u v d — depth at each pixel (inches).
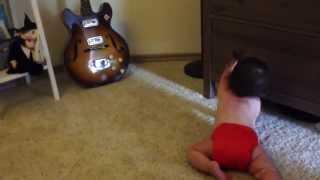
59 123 57.9
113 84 70.4
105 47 69.4
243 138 43.6
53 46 75.9
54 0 72.8
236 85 47.4
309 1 43.9
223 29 55.9
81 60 67.8
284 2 46.4
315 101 48.1
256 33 51.3
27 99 66.9
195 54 79.4
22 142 53.6
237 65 48.6
